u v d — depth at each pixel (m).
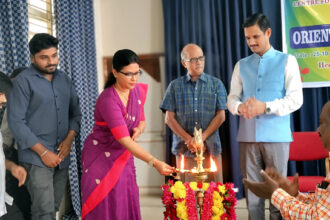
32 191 2.57
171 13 4.46
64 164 2.80
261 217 2.72
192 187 1.87
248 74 2.73
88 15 4.32
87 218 2.26
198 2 4.36
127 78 2.13
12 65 3.07
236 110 2.67
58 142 2.71
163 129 4.68
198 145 1.69
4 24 3.04
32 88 2.52
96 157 2.28
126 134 2.14
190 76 3.28
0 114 2.70
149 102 4.71
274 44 4.26
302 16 4.11
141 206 4.18
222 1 4.35
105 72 4.79
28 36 3.33
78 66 3.97
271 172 1.41
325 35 4.06
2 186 1.97
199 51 3.17
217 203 1.82
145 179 4.73
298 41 4.13
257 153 2.71
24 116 2.49
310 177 3.16
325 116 1.31
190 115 3.22
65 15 3.81
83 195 2.29
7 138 2.56
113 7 4.75
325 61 4.08
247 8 4.32
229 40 4.29
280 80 2.62
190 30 4.41
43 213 2.60
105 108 2.18
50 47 2.52
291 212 1.28
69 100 2.81
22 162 2.54
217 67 4.33
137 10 4.69
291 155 3.49
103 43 4.79
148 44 4.68
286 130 2.65
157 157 4.71
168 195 1.88
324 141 1.32
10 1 3.05
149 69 4.69
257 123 2.65
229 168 4.33
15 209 2.54
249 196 2.71
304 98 4.20
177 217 1.87
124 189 2.29
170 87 3.34
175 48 4.47
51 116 2.63
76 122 2.87
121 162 2.28
